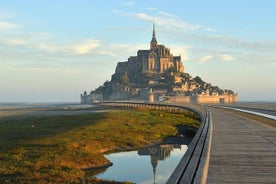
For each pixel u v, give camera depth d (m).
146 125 58.66
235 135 27.88
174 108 118.94
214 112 71.31
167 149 38.88
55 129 49.66
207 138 22.67
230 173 13.53
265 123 41.16
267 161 16.14
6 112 145.38
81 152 30.12
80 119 68.00
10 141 36.19
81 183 19.78
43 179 20.08
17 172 21.67
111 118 69.44
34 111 156.25
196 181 10.66
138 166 28.14
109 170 26.47
